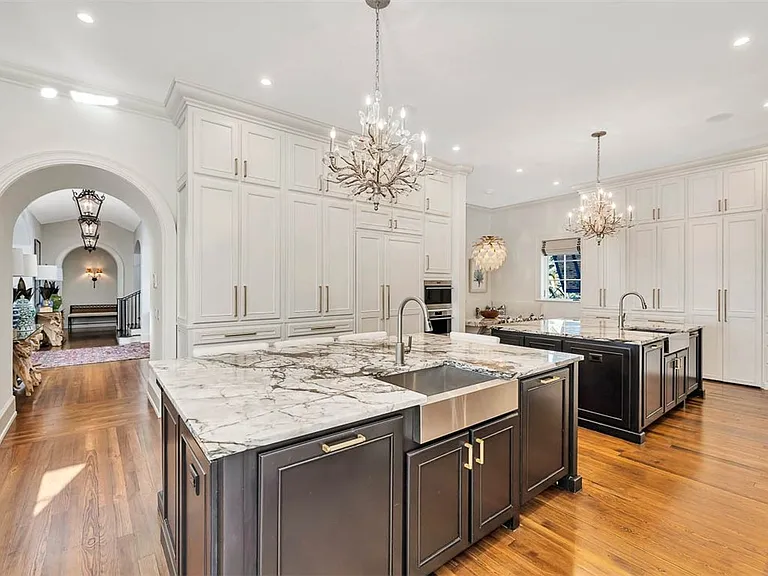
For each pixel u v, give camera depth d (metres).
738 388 4.98
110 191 4.10
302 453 1.32
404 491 1.63
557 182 6.50
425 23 2.50
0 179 3.11
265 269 3.84
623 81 3.22
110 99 3.44
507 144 4.68
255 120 3.78
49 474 2.74
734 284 5.14
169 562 1.81
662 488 2.57
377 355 2.46
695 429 3.62
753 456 3.05
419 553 1.67
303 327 4.09
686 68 3.02
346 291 4.43
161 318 3.93
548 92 3.41
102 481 2.65
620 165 5.58
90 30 2.59
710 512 2.31
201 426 1.27
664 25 2.50
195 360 2.30
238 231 3.68
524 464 2.19
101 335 10.13
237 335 3.67
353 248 4.50
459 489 1.84
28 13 2.41
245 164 3.72
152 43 2.73
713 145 4.75
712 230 5.32
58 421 3.79
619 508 2.35
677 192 5.63
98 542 2.04
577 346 3.73
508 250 8.41
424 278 5.25
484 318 7.38
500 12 2.38
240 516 1.21
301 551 1.32
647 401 3.45
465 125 4.13
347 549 1.44
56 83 3.20
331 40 2.68
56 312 8.52
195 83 3.28
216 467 1.20
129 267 12.25
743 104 3.64
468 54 2.85
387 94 3.46
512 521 2.13
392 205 4.88
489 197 7.61
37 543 2.02
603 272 6.43
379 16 2.43
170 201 3.84
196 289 3.46
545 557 1.93
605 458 3.03
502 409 2.04
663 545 2.02
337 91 3.41
